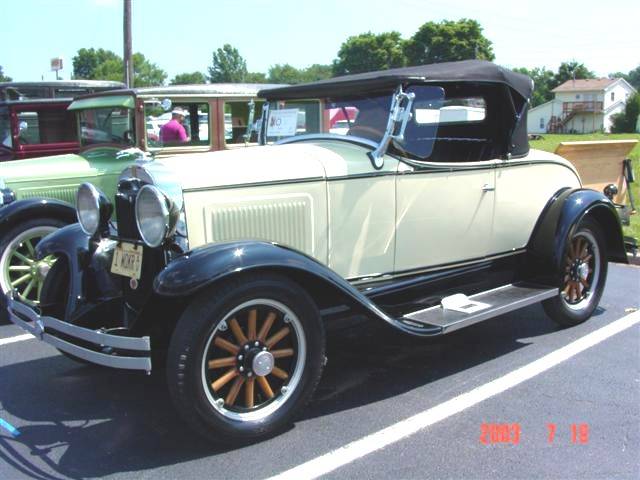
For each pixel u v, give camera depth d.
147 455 2.99
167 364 2.82
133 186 3.35
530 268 4.64
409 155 3.89
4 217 5.07
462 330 4.80
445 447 3.04
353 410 3.45
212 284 2.86
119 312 3.60
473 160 4.47
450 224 4.12
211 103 7.02
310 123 4.29
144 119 6.43
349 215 3.67
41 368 4.16
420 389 3.72
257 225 3.39
